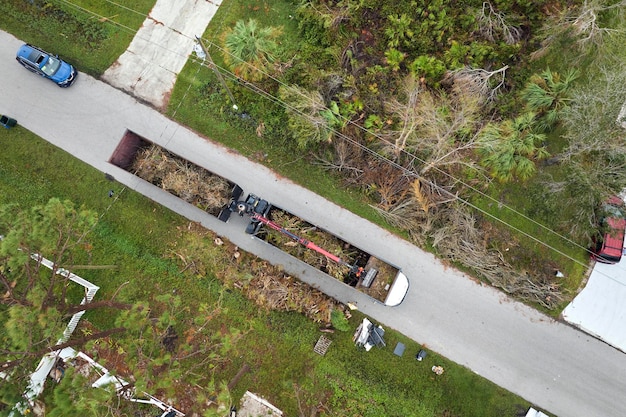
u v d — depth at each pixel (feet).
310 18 60.49
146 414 56.49
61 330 47.98
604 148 53.26
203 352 53.31
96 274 59.16
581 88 58.13
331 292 58.44
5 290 58.39
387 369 57.21
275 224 55.72
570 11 57.52
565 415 55.88
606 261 55.98
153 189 60.34
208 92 61.36
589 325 57.06
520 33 60.70
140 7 62.75
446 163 56.08
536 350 57.00
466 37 60.34
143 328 53.78
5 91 62.18
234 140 60.85
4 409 51.57
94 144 61.21
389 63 59.67
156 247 59.72
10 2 63.05
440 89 59.47
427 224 57.52
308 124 57.00
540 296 57.00
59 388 44.01
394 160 58.39
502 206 58.70
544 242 58.13
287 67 60.08
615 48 57.26
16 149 61.26
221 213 56.65
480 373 56.95
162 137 61.11
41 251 49.19
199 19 62.90
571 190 56.80
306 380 56.90
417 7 60.70
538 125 58.49
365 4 60.64
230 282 58.65
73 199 60.39
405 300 57.98
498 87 58.49
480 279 58.08
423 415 55.83
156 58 62.34
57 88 61.98
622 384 56.03
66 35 62.75
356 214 59.31
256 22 61.05
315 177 59.98
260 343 57.88
